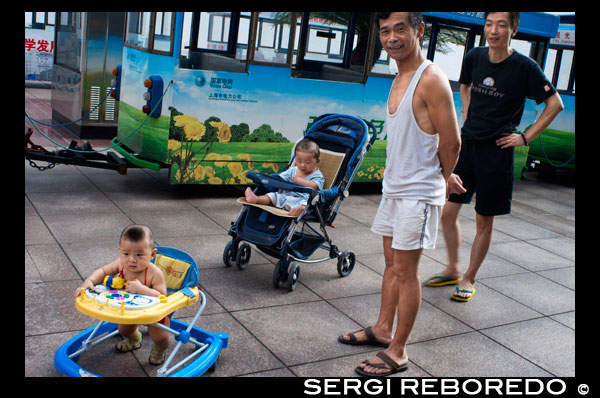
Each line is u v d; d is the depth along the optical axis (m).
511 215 9.00
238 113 7.72
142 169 9.15
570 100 11.52
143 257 3.47
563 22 11.64
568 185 11.88
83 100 10.33
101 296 3.32
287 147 8.20
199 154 7.60
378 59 8.65
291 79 7.96
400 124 3.81
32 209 6.55
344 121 6.03
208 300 4.82
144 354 3.90
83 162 7.45
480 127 5.27
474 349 4.48
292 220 5.21
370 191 9.54
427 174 3.84
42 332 4.00
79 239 5.79
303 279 5.54
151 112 7.32
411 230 3.83
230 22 7.40
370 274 5.84
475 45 9.33
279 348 4.18
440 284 5.74
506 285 5.95
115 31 10.26
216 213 7.27
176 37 7.10
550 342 4.73
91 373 3.44
